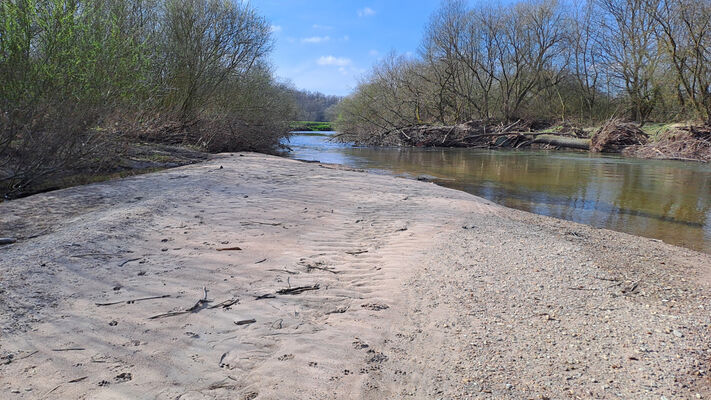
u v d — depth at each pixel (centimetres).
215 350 291
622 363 299
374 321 350
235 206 709
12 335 286
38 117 810
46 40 825
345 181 1092
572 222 828
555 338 332
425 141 3094
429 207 811
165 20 1669
